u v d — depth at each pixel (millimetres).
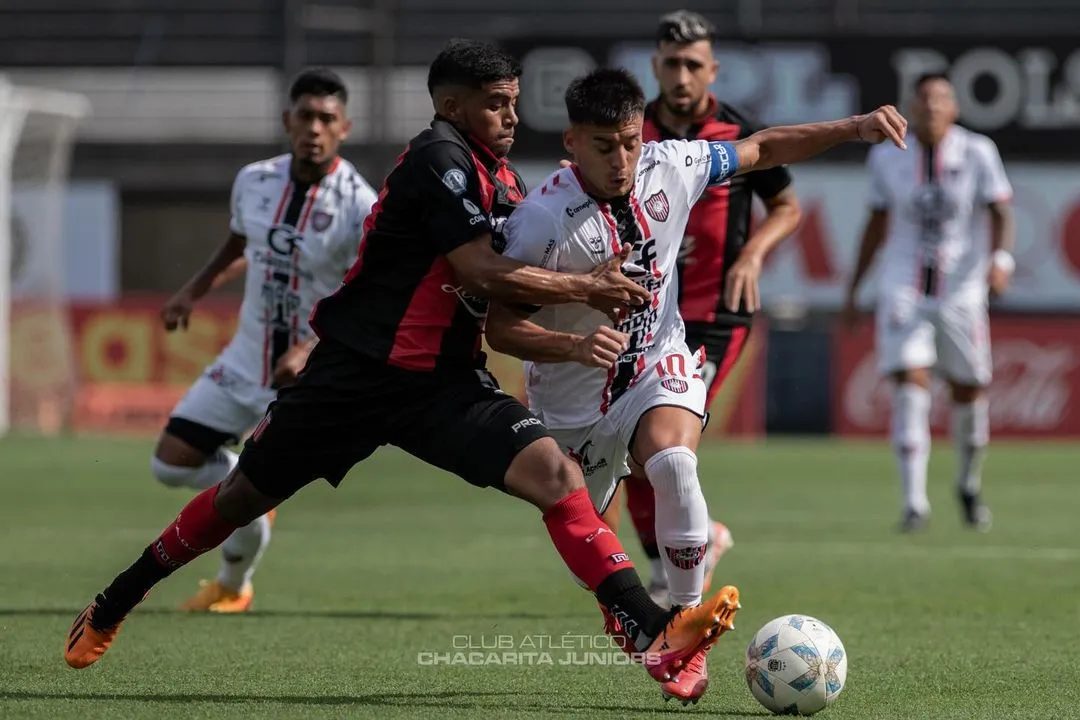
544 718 16672
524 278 16797
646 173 18109
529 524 41562
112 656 20922
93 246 85750
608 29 94875
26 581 29250
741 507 45969
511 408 17281
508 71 17562
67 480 53250
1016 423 71812
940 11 94125
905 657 21125
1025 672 19953
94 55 96812
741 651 21812
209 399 25953
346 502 48312
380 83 89312
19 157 74375
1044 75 81125
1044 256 81562
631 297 17219
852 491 51062
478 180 17219
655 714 17016
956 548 35469
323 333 17875
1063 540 37281
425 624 24078
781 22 94562
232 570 25578
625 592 16625
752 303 23938
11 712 16781
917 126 39531
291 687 18688
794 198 26125
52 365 74938
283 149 92500
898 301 39750
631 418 18562
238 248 26906
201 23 96375
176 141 96750
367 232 17641
